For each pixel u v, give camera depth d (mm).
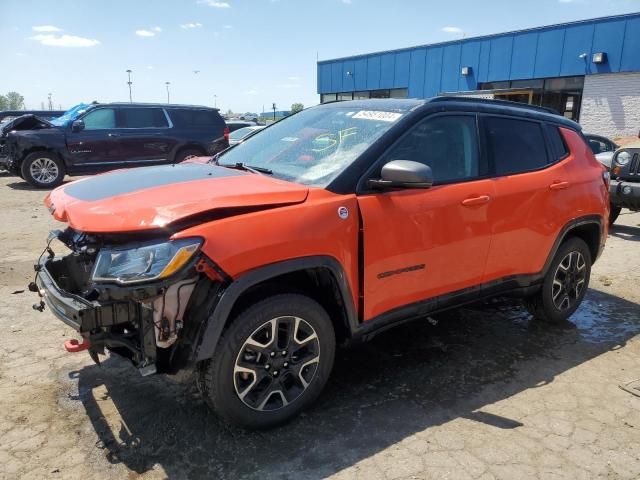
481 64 24375
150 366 2533
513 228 3746
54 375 3449
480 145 3660
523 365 3760
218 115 14023
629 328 4496
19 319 4320
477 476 2570
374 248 3016
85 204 2756
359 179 3029
